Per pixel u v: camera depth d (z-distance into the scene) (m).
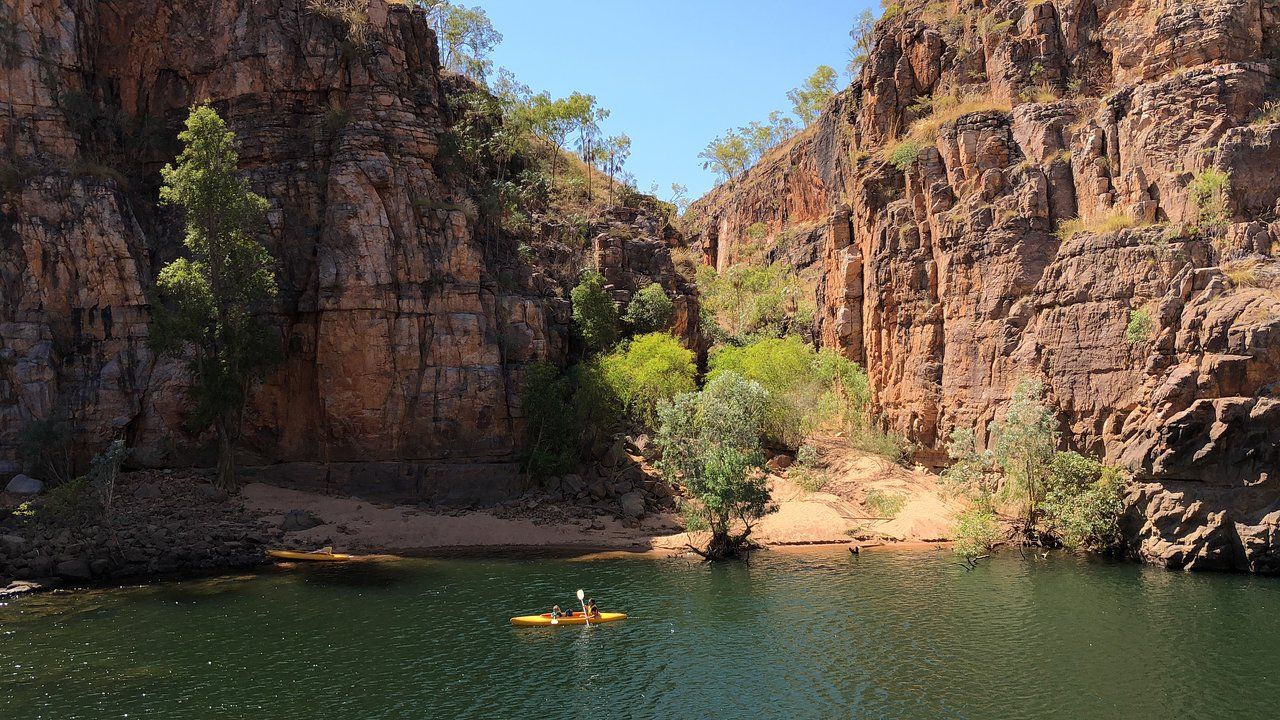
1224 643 33.12
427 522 56.66
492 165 85.62
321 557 50.19
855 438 73.06
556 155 99.00
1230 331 45.44
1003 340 60.50
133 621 37.00
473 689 29.67
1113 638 34.03
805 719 27.20
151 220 66.19
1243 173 50.97
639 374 69.62
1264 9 55.59
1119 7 62.84
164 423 60.28
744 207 160.50
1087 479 50.28
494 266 73.31
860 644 34.16
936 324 67.50
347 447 62.00
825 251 87.31
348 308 61.88
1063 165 61.25
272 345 59.12
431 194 68.06
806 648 33.75
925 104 75.31
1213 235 50.62
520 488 63.31
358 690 29.47
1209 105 53.38
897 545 54.62
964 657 32.41
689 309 90.88
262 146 66.44
